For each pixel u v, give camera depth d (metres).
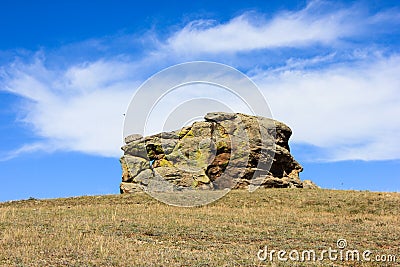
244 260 18.72
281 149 57.53
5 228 24.89
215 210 34.38
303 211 35.62
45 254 18.89
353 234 25.36
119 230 24.91
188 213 32.03
